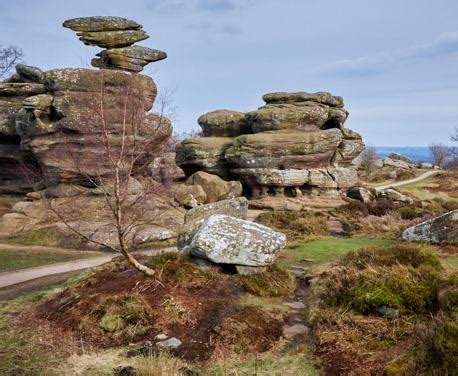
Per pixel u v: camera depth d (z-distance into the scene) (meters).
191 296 9.05
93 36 26.53
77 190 22.70
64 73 22.91
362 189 33.78
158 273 9.75
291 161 32.41
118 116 20.30
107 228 19.80
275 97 37.47
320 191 33.25
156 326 8.02
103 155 20.53
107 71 23.30
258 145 32.09
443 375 5.27
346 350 6.77
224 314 8.39
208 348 7.25
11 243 19.61
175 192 27.36
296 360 6.79
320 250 15.30
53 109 22.94
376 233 19.20
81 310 8.65
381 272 8.68
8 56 38.12
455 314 6.34
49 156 22.55
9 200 25.25
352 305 8.10
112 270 11.08
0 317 9.09
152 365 6.36
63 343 7.68
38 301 10.05
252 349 7.27
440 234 15.13
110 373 6.55
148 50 27.34
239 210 19.06
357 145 36.94
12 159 26.22
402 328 7.15
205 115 40.69
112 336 7.84
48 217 21.36
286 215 24.92
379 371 5.92
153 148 23.03
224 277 10.05
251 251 10.25
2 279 13.20
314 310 8.48
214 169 34.78
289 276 10.87
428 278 8.09
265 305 9.11
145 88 24.69
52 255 17.34
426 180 54.09
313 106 35.62
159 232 19.69
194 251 10.30
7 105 25.56
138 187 21.97
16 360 7.05
